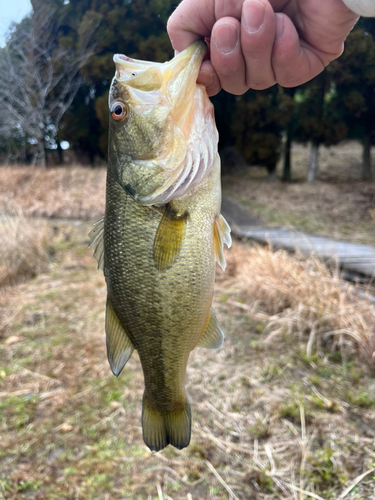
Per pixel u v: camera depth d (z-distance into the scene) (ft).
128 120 0.74
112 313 0.82
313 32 0.76
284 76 0.77
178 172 0.75
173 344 0.79
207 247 0.78
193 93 0.75
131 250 0.76
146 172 0.74
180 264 0.76
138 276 0.76
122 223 0.77
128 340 0.82
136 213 0.76
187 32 0.80
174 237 0.75
